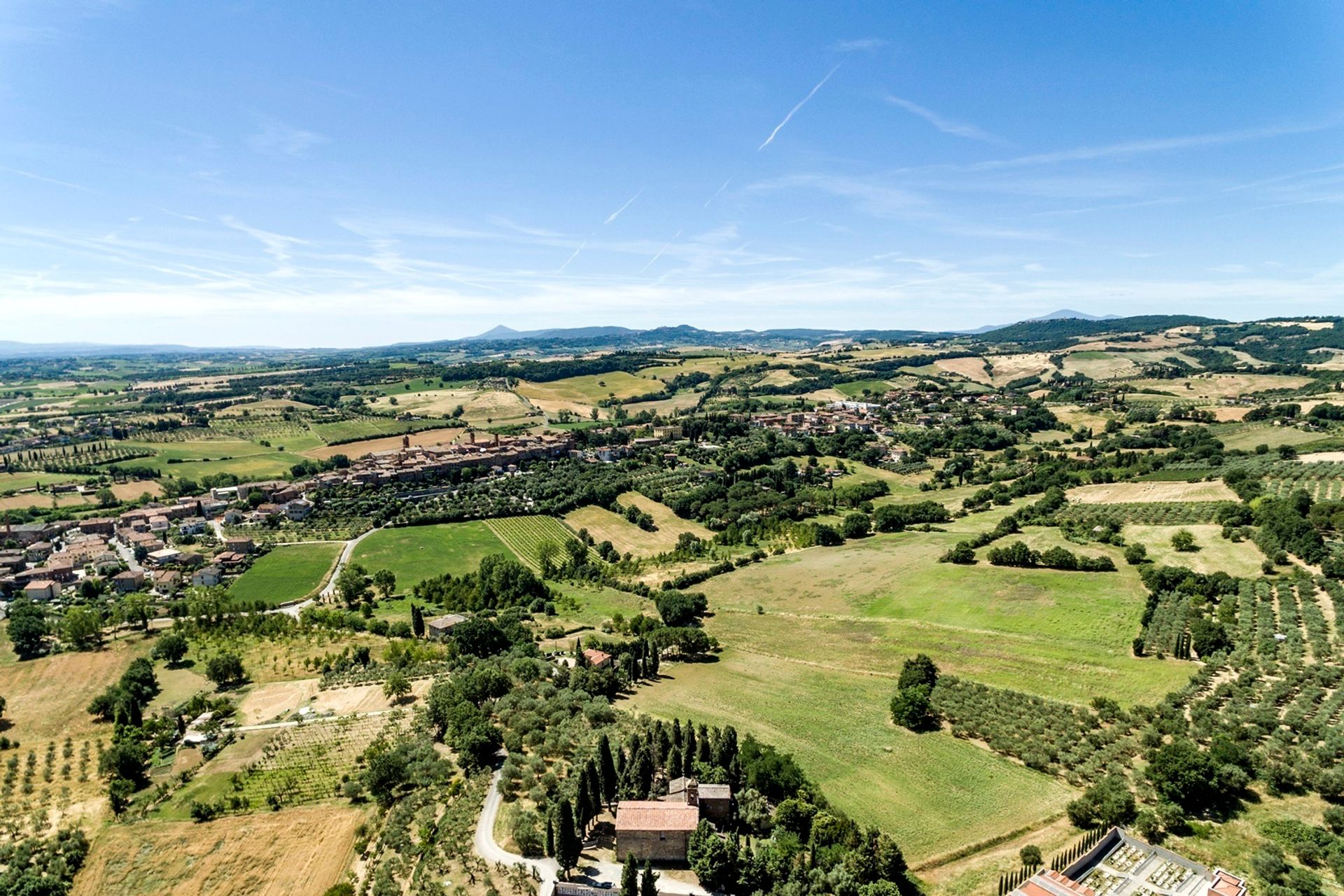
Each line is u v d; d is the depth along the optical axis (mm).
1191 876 74688
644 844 80500
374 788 95875
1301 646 118375
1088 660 125000
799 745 104375
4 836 92500
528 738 106562
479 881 76500
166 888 81375
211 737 114125
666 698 123062
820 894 71562
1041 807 87250
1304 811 82188
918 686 115812
